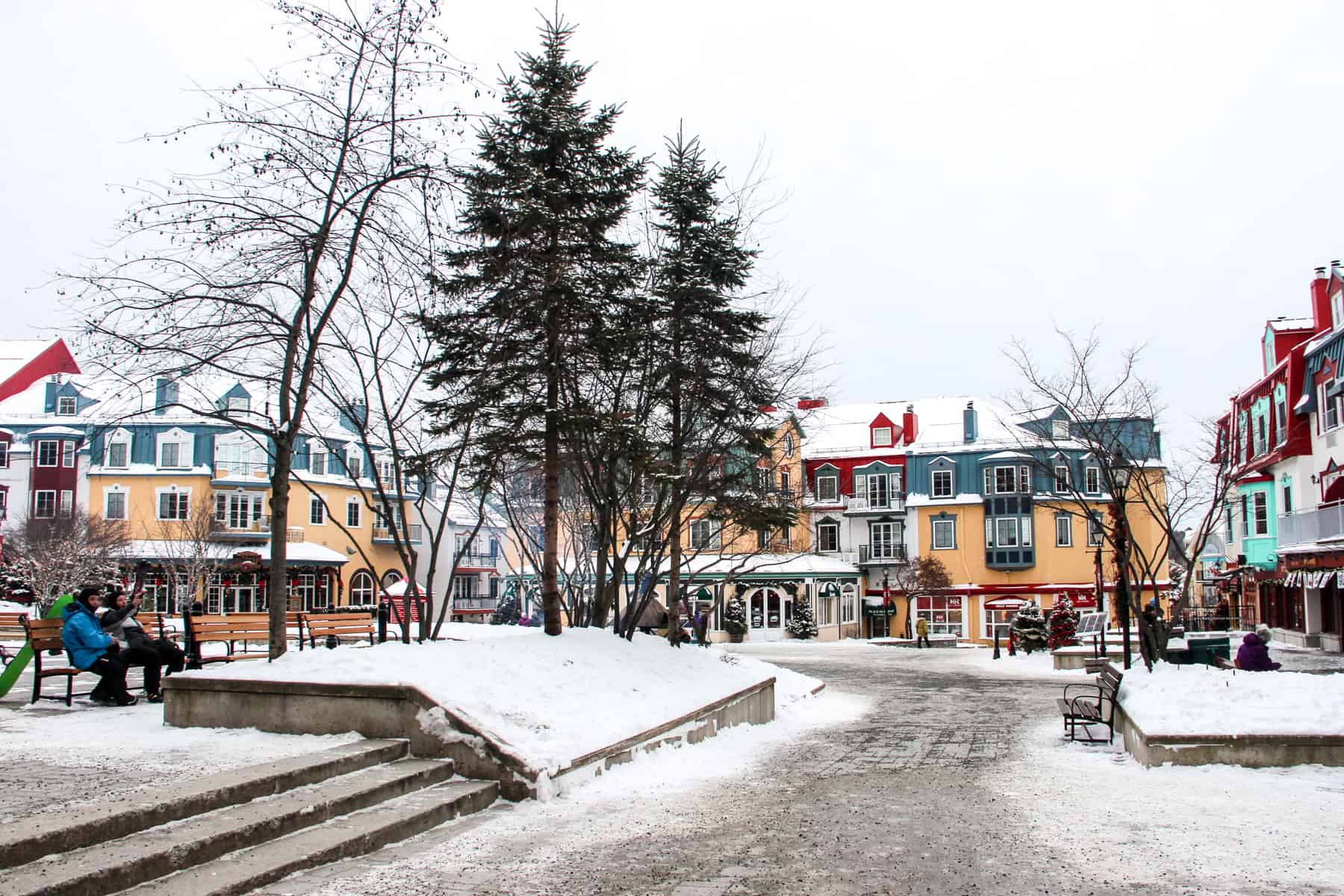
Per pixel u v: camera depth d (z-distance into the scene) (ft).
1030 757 39.88
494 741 30.07
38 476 183.11
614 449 51.75
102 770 26.02
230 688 33.06
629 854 23.49
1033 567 186.50
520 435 48.73
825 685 76.28
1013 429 190.29
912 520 197.26
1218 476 71.15
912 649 146.20
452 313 47.34
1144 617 58.29
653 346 55.98
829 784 33.12
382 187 39.55
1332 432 99.19
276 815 22.97
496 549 247.09
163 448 187.62
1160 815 27.25
